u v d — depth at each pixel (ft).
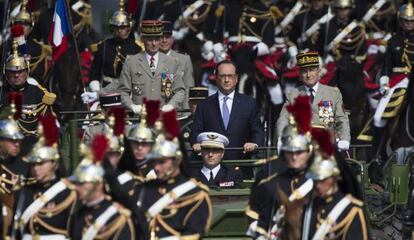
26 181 147.33
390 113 180.65
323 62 210.59
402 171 164.66
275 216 144.66
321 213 141.79
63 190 145.59
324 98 169.07
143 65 180.96
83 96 184.65
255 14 212.23
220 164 162.20
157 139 144.97
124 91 181.06
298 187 143.95
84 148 141.79
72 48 200.44
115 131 149.59
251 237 151.43
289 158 143.64
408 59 195.52
